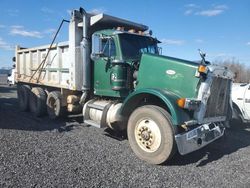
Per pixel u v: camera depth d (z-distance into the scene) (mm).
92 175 5000
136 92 6184
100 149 6520
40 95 10422
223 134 6953
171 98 5715
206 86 5938
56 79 9852
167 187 4703
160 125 5672
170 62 6203
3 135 7273
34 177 4789
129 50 7371
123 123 6875
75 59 8508
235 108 9984
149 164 5754
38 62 11078
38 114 10453
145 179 4977
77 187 4504
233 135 8680
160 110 5762
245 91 9867
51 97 9844
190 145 5672
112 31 7414
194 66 5910
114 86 7219
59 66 9594
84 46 8125
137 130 6062
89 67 8195
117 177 4980
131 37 7559
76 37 8508
